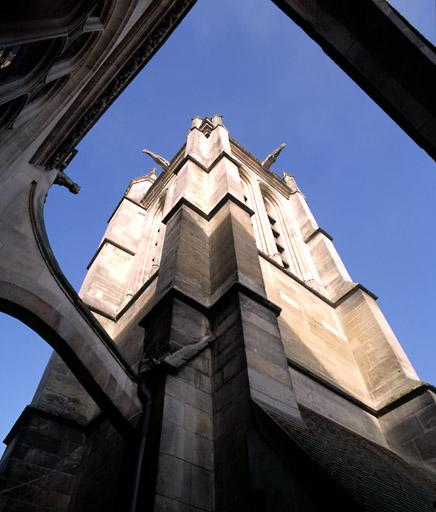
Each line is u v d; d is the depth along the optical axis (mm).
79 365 8656
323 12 6559
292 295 17500
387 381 15023
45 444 11680
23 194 9578
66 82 9750
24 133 9164
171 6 10211
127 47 10516
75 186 11758
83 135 11234
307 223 27375
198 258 14070
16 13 5023
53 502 10586
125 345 15828
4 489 10266
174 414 8195
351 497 5531
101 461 10602
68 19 6680
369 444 11500
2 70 5922
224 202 17156
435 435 12289
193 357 9688
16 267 8562
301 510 5914
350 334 17938
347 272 22562
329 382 13500
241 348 9383
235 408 8336
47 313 8648
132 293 20766
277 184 32281
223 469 7594
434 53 5773
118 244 25422
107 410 8547
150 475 7137
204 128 32781
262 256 18484
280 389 8930
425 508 7336
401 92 5980
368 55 6230
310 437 7750
